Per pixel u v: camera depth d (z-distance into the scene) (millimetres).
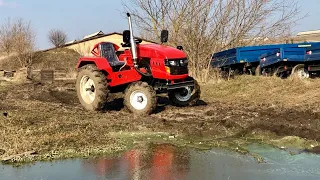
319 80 12219
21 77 21266
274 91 11391
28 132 7098
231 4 17016
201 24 16391
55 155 5930
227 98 11305
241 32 17797
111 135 7105
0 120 8109
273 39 18672
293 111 8508
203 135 7121
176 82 9164
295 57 13711
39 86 16062
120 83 9297
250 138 6887
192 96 10031
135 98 9008
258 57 15664
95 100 9336
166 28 17562
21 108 9914
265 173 5133
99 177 5043
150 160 5711
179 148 6328
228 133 7164
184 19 16734
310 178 4938
